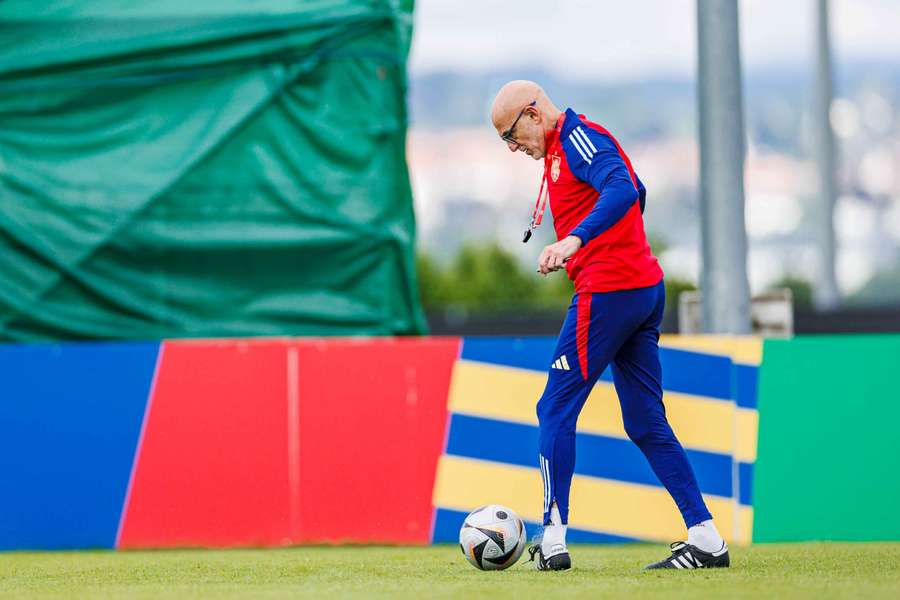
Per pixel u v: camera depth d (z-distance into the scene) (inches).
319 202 1048.2
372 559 808.9
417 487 932.6
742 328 1032.2
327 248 1050.1
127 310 1034.1
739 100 1039.0
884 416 935.7
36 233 1028.5
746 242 1040.8
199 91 1046.4
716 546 703.7
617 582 631.2
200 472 933.2
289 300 1052.5
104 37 1039.6
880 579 642.8
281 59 1048.2
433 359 945.5
